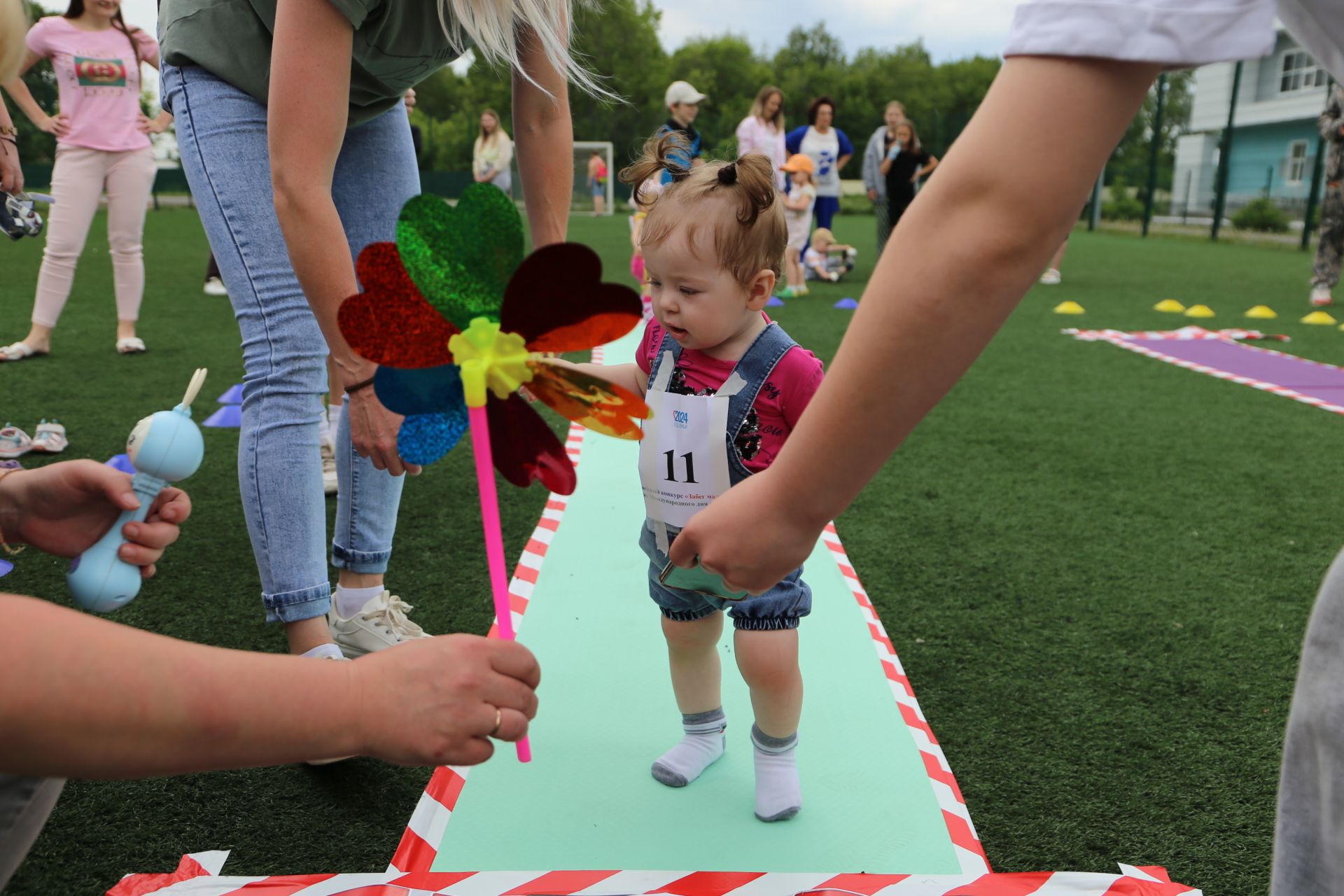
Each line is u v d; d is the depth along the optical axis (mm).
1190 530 3002
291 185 1478
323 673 768
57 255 4781
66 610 698
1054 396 4766
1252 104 25672
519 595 2445
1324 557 2803
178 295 7273
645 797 1722
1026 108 744
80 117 4637
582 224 19391
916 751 1831
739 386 1556
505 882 1461
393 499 2076
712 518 945
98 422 3777
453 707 803
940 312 790
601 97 1944
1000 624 2371
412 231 863
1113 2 709
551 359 926
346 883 1435
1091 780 1781
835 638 2240
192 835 1594
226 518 2908
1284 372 5387
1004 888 1439
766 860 1560
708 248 1479
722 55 49062
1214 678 2135
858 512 3111
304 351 1827
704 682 1754
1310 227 15578
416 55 1790
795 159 8422
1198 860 1576
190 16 1797
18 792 947
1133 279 10500
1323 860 842
